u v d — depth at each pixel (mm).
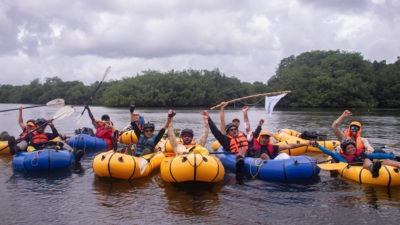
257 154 7285
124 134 11484
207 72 62688
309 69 51406
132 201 5320
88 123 20516
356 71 49094
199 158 5871
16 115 29953
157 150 7660
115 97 55375
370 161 6297
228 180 6523
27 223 4539
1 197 5527
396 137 13086
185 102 55438
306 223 4488
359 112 34469
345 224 4445
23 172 7117
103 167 6258
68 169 7410
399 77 46000
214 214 4789
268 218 4656
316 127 17906
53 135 8484
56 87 74688
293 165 6301
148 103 55625
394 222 4477
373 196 5465
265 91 55500
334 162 7070
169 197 5500
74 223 4520
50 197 5523
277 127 18078
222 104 8859
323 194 5621
